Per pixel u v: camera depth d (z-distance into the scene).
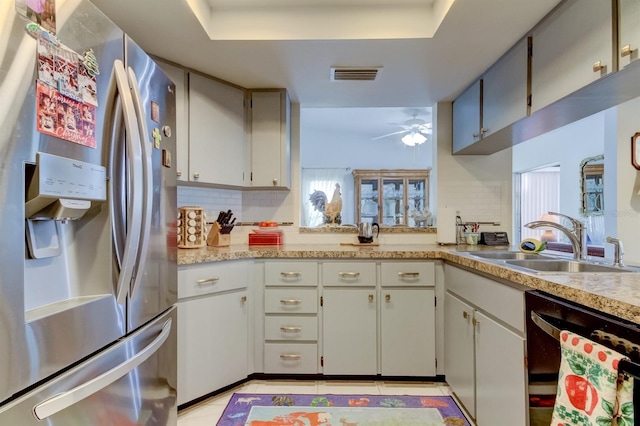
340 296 2.17
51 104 0.80
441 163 2.78
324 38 1.82
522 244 1.85
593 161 4.33
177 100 2.08
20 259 0.73
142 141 1.10
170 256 1.47
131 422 1.13
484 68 2.15
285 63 2.09
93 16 0.95
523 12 1.56
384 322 2.17
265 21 1.82
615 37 1.20
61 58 0.83
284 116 2.53
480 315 1.61
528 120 1.81
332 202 2.99
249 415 1.80
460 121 2.60
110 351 1.01
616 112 2.46
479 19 1.62
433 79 2.32
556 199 5.89
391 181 6.00
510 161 2.77
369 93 2.60
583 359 0.89
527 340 1.22
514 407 1.30
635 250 2.39
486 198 2.76
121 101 1.02
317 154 6.52
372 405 1.90
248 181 2.54
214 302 1.96
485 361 1.55
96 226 0.99
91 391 0.90
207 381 1.92
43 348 0.79
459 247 2.47
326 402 1.93
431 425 1.71
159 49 1.91
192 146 2.15
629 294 0.89
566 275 1.17
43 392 0.79
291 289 2.18
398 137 6.55
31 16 0.75
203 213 2.40
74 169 0.86
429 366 2.16
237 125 2.45
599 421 0.82
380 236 2.80
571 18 1.42
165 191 1.41
